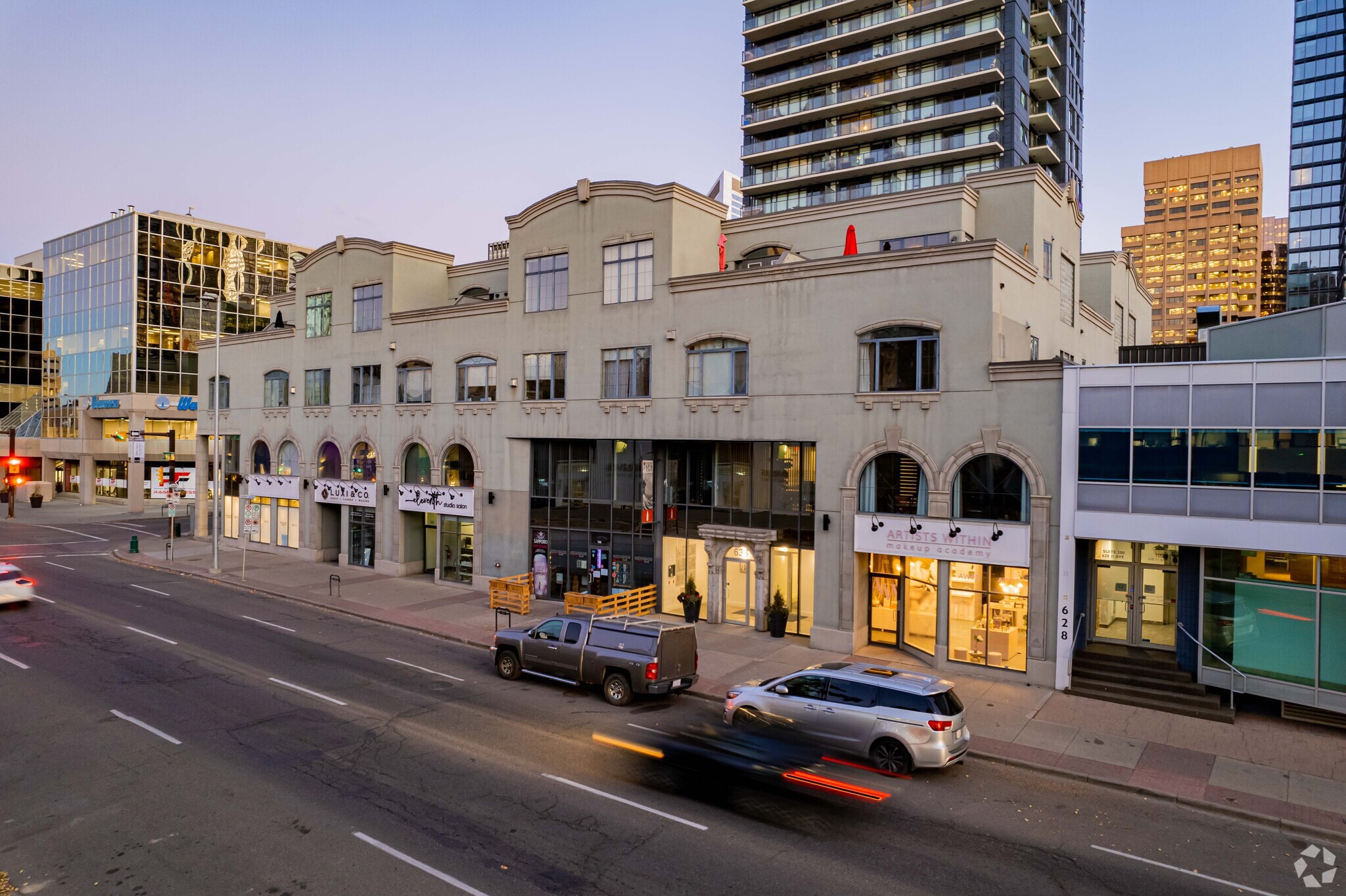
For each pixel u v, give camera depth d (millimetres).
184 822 11172
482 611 27328
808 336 23281
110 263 64125
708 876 10016
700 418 25344
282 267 71188
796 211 29469
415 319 33750
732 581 26078
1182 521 17906
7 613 24734
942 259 21109
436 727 15547
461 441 32000
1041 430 19672
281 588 31078
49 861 10062
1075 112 69250
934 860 10680
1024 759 14695
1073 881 10258
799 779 13438
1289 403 16875
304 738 14648
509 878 9812
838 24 62969
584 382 28203
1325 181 117188
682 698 18375
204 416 46062
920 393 21266
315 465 37969
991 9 57906
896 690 13969
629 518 27719
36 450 71188
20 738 14195
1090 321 34031
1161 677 18641
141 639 21859
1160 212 173375
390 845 10617
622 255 27406
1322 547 16453
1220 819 12547
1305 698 16812
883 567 23438
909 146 60188
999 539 20016
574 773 13375
